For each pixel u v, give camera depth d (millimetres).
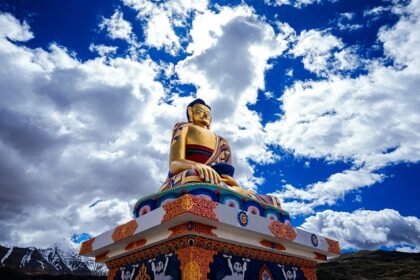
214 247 6641
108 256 8445
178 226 6359
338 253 9086
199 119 11305
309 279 8727
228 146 10984
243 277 6961
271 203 8961
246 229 6703
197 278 6062
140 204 8398
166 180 9242
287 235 7590
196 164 8719
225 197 7613
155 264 7125
